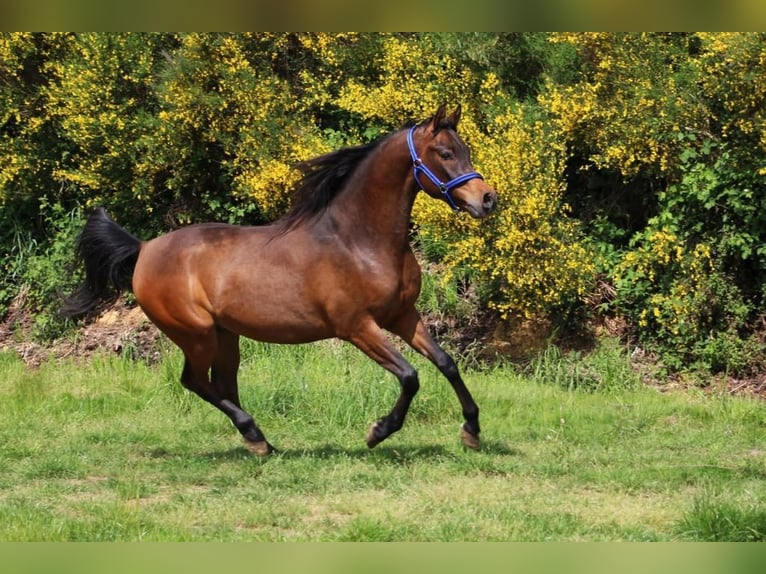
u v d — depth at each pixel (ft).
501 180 42.01
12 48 51.80
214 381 31.71
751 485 27.20
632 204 48.55
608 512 24.71
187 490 27.63
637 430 34.88
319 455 30.96
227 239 30.17
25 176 53.88
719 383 42.42
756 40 39.99
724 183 42.57
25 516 24.45
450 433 34.35
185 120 48.83
